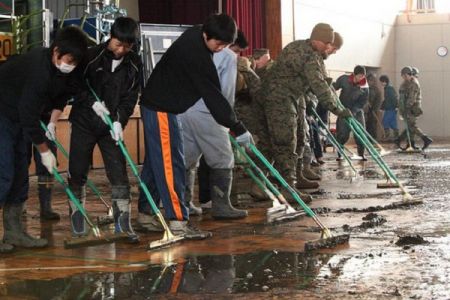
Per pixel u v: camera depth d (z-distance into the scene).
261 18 15.45
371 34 21.11
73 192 5.02
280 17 15.58
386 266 4.04
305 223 5.68
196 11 14.51
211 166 5.85
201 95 4.83
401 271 3.91
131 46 4.84
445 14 22.03
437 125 22.17
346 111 7.07
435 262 4.12
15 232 4.86
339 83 13.14
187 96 4.91
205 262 4.26
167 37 11.88
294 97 6.86
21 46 9.04
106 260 4.38
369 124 17.34
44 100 4.45
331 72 18.83
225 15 4.76
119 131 4.85
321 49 6.78
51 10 12.15
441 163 11.82
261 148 7.36
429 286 3.59
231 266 4.14
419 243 4.71
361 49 20.52
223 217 5.93
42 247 4.84
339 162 12.45
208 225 5.64
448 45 21.98
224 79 5.58
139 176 5.16
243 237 5.09
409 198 6.94
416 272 3.88
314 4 17.44
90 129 4.94
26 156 4.86
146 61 11.54
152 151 4.95
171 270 4.07
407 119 15.18
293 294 3.49
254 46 15.16
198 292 3.58
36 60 4.41
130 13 14.75
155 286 3.72
